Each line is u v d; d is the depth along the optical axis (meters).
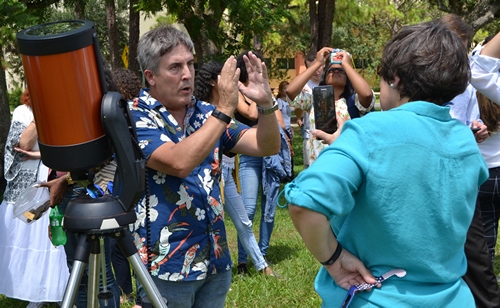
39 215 3.25
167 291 2.36
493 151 3.67
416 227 1.66
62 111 1.88
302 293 4.41
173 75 2.39
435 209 1.67
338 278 1.75
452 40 1.73
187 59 2.41
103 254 2.11
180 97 2.42
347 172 1.61
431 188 1.66
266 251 5.20
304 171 1.67
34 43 1.81
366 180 1.64
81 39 1.86
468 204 1.76
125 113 2.02
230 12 10.19
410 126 1.68
